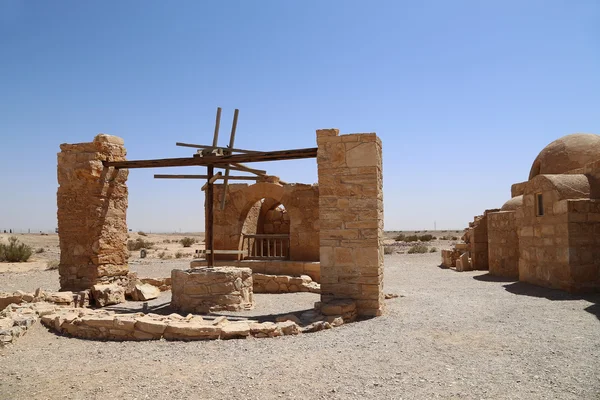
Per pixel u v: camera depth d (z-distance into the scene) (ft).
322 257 28.22
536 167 53.42
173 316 25.35
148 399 14.62
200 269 32.83
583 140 49.11
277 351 19.89
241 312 30.71
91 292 34.30
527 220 40.24
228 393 14.93
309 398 14.37
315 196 46.26
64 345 22.20
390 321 25.53
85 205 35.53
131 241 145.79
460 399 13.99
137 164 35.29
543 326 23.16
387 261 74.64
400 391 14.78
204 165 33.76
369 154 27.53
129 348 21.24
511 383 15.21
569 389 14.51
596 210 33.58
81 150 35.86
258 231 57.47
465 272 54.80
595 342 19.84
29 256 83.41
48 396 15.17
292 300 36.01
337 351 19.67
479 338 21.20
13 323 24.12
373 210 27.37
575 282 33.09
